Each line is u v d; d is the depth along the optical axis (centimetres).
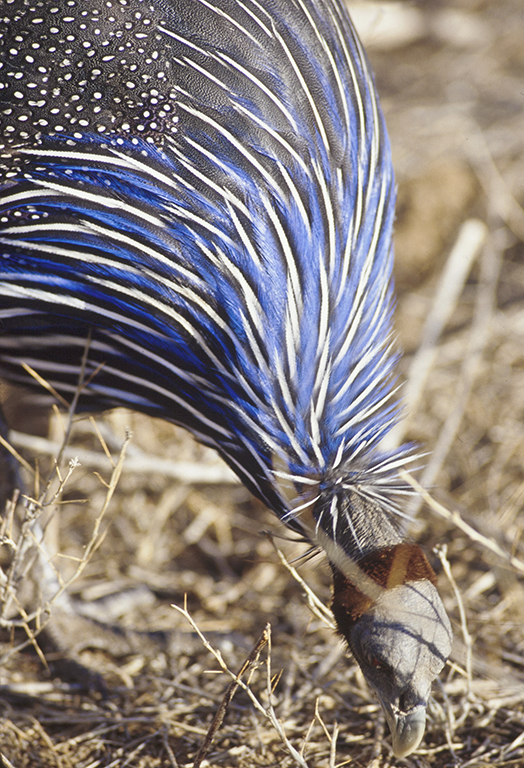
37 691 782
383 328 715
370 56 1678
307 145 665
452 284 1185
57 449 951
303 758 630
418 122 1518
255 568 957
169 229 654
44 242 676
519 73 1641
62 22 660
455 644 782
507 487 1004
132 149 654
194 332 667
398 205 1394
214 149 649
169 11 662
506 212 1369
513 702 747
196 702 768
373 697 752
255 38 666
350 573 590
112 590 914
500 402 1114
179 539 1007
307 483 647
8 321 723
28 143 664
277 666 809
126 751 719
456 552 921
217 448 720
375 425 670
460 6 1708
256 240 649
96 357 729
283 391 646
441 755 706
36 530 792
